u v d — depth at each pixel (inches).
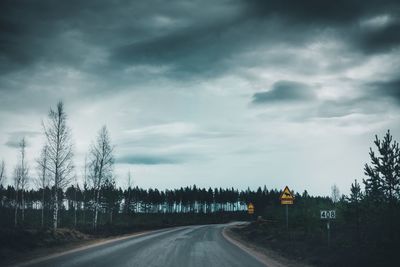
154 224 3107.8
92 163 1925.4
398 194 813.2
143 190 6304.1
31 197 3784.5
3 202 2719.0
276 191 6761.8
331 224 1343.5
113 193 2701.8
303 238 1175.6
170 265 641.0
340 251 779.4
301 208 1721.2
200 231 2000.5
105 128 1911.9
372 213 837.2
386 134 839.7
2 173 2338.8
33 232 1109.1
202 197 6811.0
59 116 1460.4
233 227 2568.9
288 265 689.0
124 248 971.9
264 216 2593.5
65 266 618.5
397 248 682.2
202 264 660.1
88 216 3191.4
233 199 7135.8
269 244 1149.7
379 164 834.2
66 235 1250.0
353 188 938.1
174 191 6796.3
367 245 773.3
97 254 817.5
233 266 645.3
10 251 826.8
